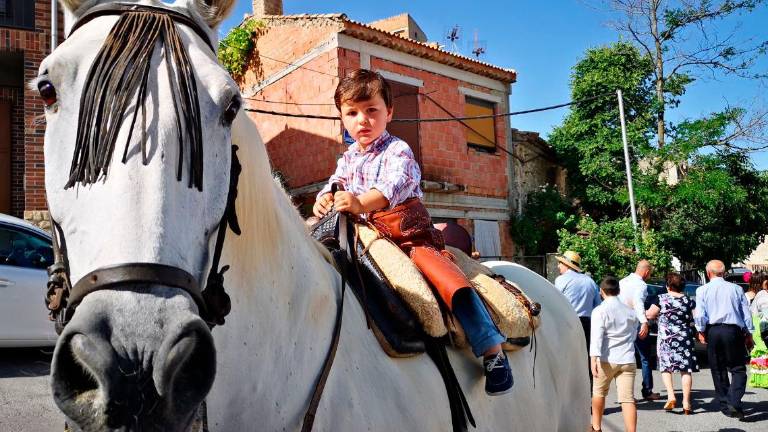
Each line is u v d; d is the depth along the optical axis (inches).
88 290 38.7
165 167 42.1
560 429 118.9
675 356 267.7
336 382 63.9
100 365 35.4
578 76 747.4
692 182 650.2
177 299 39.2
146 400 36.9
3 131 347.6
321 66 525.0
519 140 674.8
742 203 665.6
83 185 41.7
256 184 57.4
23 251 252.2
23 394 208.2
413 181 80.4
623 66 722.8
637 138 679.1
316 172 527.5
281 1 665.6
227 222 49.4
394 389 69.6
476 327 82.1
